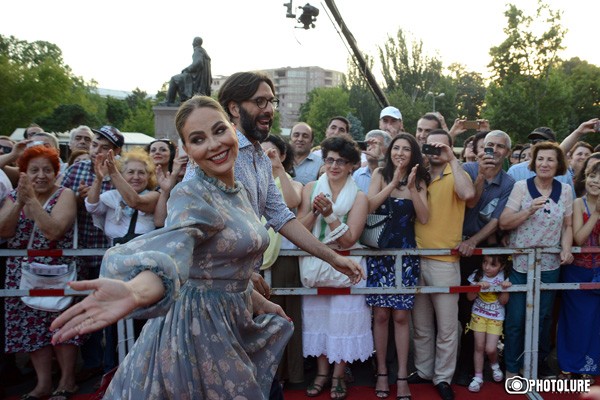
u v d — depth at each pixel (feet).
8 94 118.21
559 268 12.68
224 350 5.81
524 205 12.27
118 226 12.03
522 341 12.52
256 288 8.04
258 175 7.54
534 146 12.47
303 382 12.55
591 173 12.18
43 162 11.64
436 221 12.03
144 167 12.44
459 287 11.82
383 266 12.00
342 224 11.05
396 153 11.89
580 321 12.38
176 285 4.83
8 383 12.60
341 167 11.63
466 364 12.78
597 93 119.03
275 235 11.76
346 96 191.62
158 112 50.24
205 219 5.51
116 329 12.21
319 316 11.96
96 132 14.03
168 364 5.65
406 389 11.72
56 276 11.44
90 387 12.28
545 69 103.86
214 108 5.79
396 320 11.84
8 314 11.48
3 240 11.91
